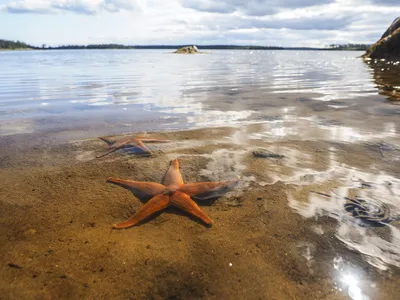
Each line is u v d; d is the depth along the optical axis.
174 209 0.37
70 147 0.58
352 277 0.27
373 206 0.37
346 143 0.58
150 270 0.28
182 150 0.56
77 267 0.28
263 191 0.41
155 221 0.35
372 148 0.55
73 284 0.26
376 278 0.27
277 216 0.36
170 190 0.38
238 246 0.31
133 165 0.50
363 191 0.40
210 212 0.37
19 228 0.34
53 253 0.30
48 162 0.51
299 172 0.46
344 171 0.46
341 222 0.34
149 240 0.32
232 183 0.43
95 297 0.25
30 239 0.32
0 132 0.67
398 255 0.29
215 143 0.59
